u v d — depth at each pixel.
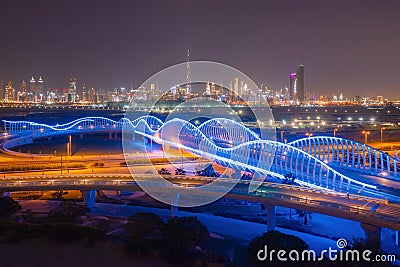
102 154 157.88
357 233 73.06
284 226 77.31
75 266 53.41
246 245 68.25
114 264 54.38
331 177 94.12
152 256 57.22
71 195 97.00
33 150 173.38
